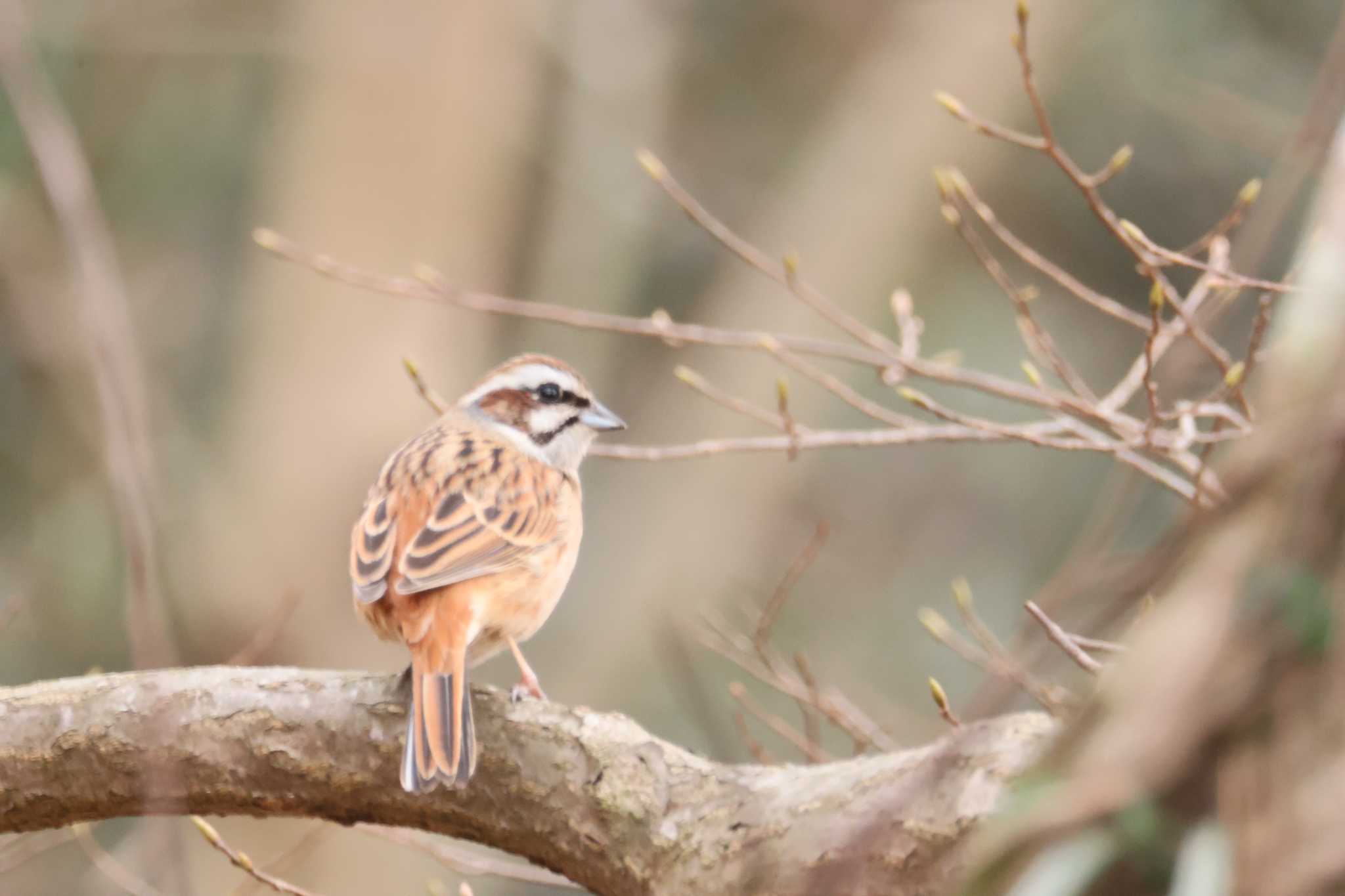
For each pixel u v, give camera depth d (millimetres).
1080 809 2340
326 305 15133
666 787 5117
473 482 6836
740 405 7121
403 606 6395
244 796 5574
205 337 15656
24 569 13773
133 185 15609
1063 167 6152
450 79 15406
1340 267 2373
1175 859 2285
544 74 16719
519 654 6887
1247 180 15703
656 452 6953
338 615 14625
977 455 15578
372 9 15391
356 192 15367
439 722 5363
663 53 17016
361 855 13320
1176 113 15125
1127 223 6168
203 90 15844
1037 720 4363
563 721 5355
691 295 17328
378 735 5461
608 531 16250
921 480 15711
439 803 5445
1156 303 5953
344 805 5566
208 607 14375
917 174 16203
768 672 7988
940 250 16312
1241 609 2311
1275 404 2355
